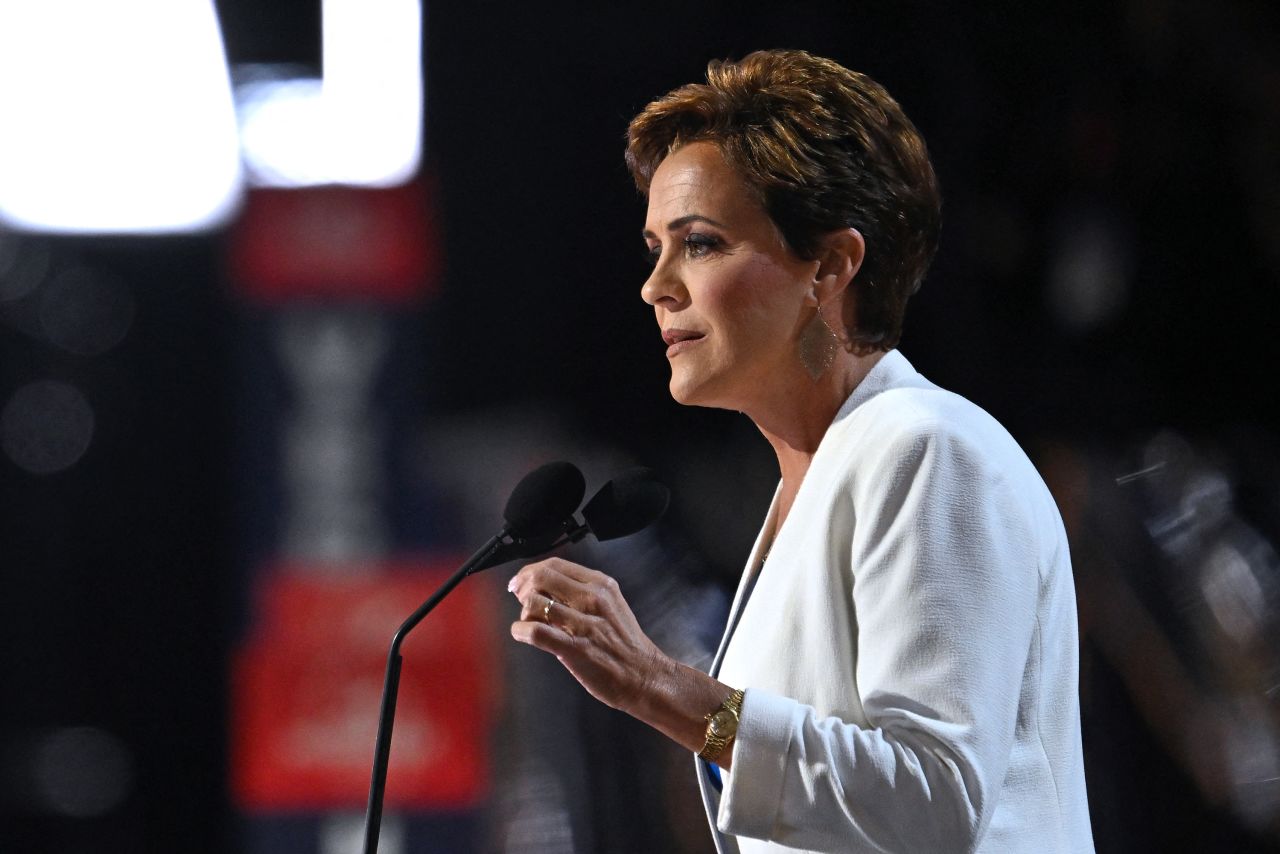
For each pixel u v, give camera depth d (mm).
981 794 5004
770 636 5688
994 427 5660
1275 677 13305
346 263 19688
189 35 23109
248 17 22656
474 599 18484
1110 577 14406
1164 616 13977
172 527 31906
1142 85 17641
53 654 31250
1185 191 17422
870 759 5055
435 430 22859
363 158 21391
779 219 5836
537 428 24172
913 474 5363
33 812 30797
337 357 19609
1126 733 13984
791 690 5578
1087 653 14305
